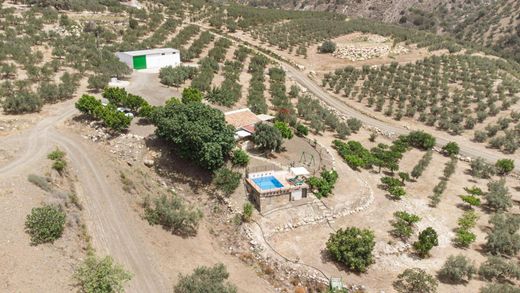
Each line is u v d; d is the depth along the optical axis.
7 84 76.06
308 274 49.81
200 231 53.91
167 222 52.12
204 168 61.91
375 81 126.25
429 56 150.50
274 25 177.75
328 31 173.88
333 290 45.66
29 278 36.84
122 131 67.00
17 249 39.44
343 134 90.94
